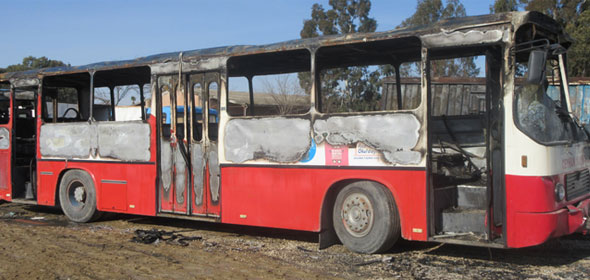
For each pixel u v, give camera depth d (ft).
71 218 31.22
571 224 18.88
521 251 21.85
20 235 26.66
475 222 19.83
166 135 27.30
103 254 22.12
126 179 28.68
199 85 26.14
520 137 18.24
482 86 45.57
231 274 18.81
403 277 18.16
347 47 23.13
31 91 33.32
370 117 20.99
